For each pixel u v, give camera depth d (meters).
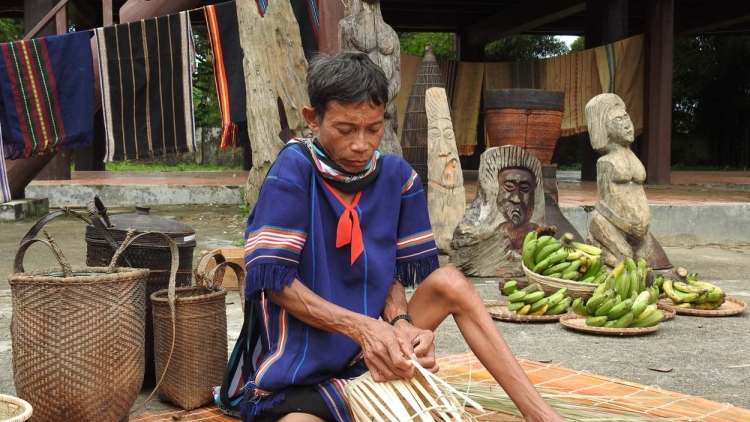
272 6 6.76
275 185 2.29
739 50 23.56
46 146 8.08
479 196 6.48
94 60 8.37
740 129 24.45
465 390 2.87
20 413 2.26
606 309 4.52
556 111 7.38
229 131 8.31
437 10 17.14
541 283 5.11
